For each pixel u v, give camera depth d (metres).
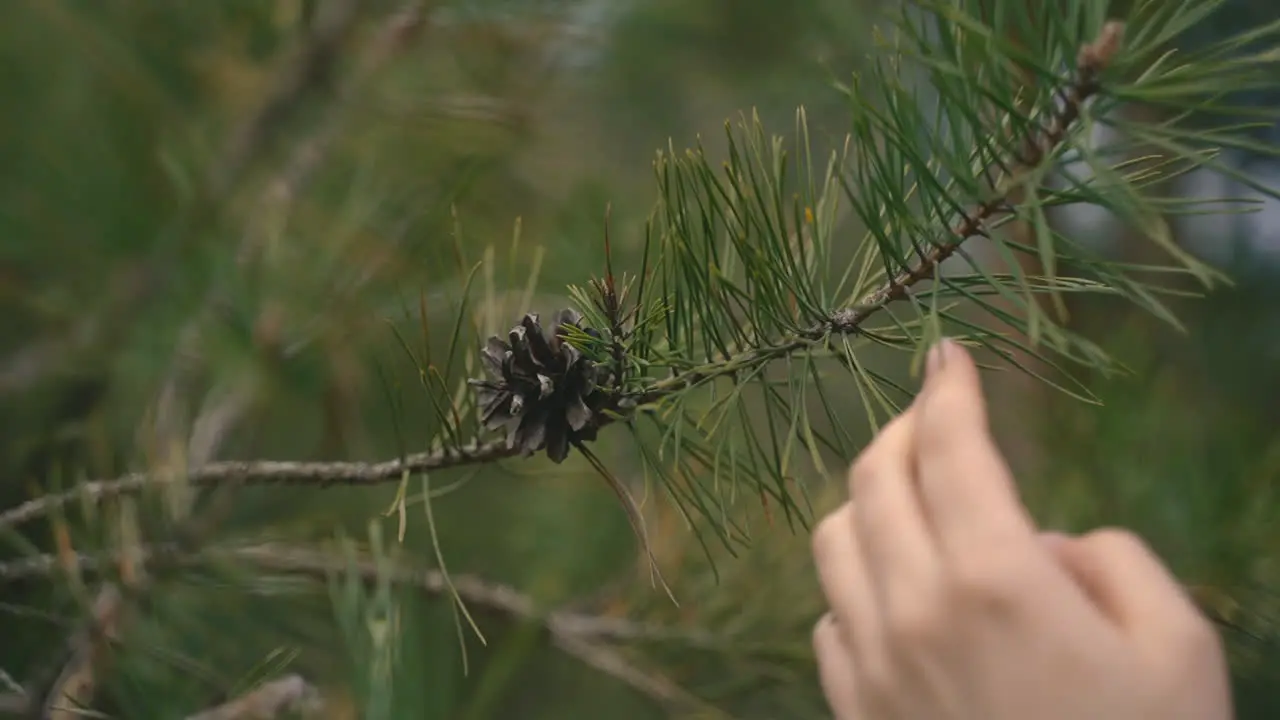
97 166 0.76
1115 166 0.54
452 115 0.90
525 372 0.60
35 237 0.75
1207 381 1.32
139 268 0.75
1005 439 1.02
